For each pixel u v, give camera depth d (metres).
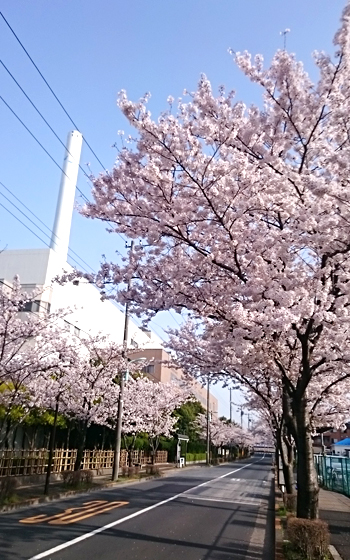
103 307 31.77
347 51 7.16
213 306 8.29
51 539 8.05
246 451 97.69
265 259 7.54
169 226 7.82
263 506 14.80
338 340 7.34
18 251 24.84
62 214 33.25
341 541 9.30
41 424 18.09
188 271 8.07
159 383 30.33
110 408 19.95
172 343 13.73
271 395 15.95
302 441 7.54
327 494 19.72
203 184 7.38
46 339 13.92
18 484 15.45
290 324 6.50
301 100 7.73
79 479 16.20
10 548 7.24
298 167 8.02
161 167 7.66
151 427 28.70
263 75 7.84
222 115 7.65
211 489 19.38
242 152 7.80
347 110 6.73
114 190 8.16
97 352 18.23
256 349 8.52
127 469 22.84
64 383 15.52
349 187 6.22
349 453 35.56
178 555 7.45
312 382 13.14
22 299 12.45
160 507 12.89
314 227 6.50
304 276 7.20
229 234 7.56
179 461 37.00
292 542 6.88
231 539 9.11
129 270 8.57
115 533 8.88
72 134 34.94
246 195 7.43
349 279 7.25
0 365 11.49
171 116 7.39
